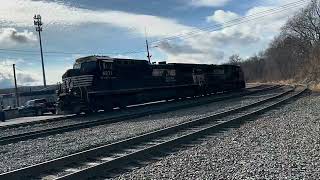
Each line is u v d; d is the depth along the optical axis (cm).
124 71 3291
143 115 2584
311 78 6562
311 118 1842
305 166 941
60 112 2984
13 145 1633
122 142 1331
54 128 2080
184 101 3947
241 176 880
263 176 874
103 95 3053
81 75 2947
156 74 3722
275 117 1981
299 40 10706
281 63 11662
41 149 1472
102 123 2238
